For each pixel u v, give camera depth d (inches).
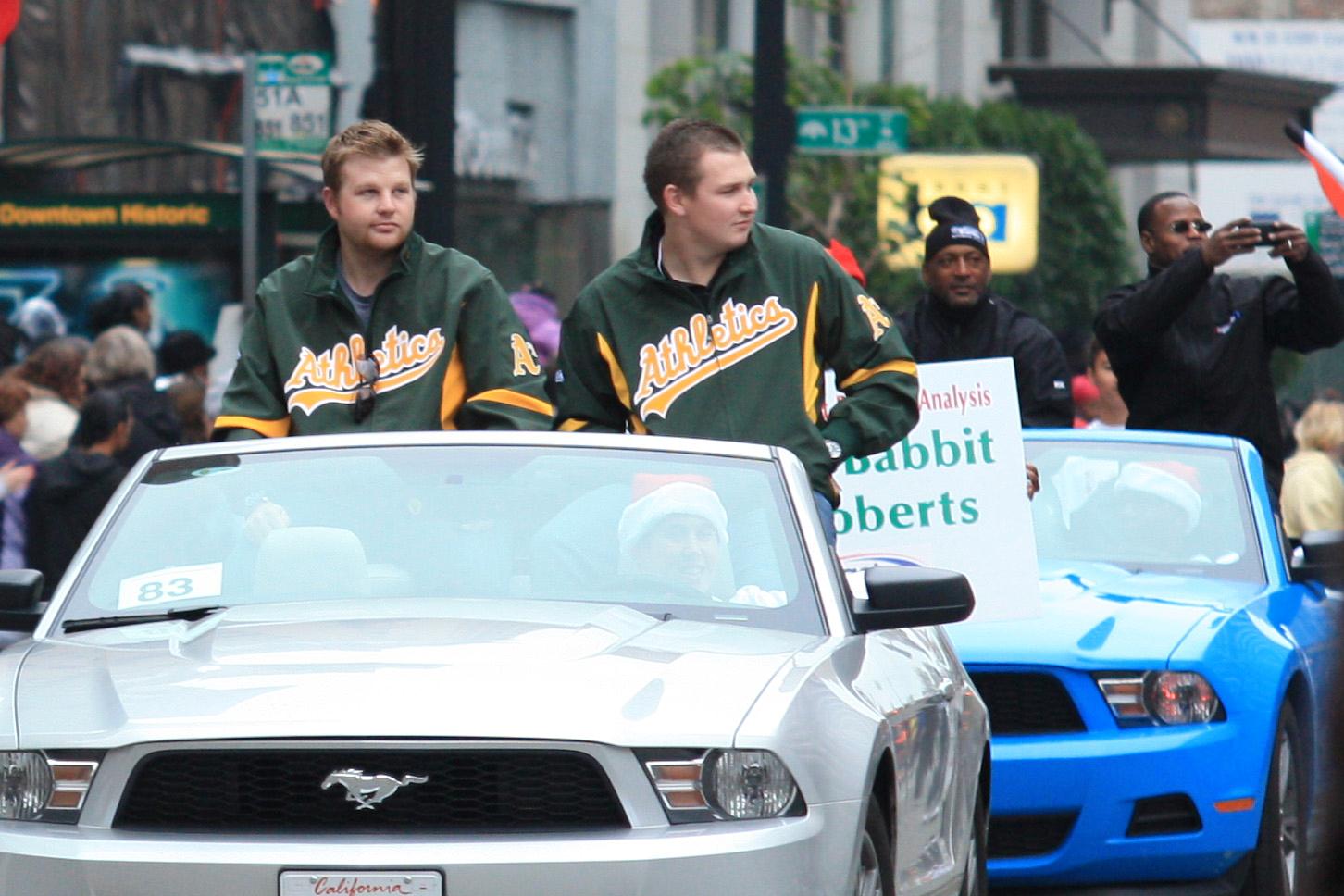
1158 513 948.0
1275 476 1069.1
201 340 1330.0
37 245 1462.8
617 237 2970.0
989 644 820.0
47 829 499.8
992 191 2199.8
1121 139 3216.0
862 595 735.7
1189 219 1080.8
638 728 501.0
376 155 681.6
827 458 703.1
